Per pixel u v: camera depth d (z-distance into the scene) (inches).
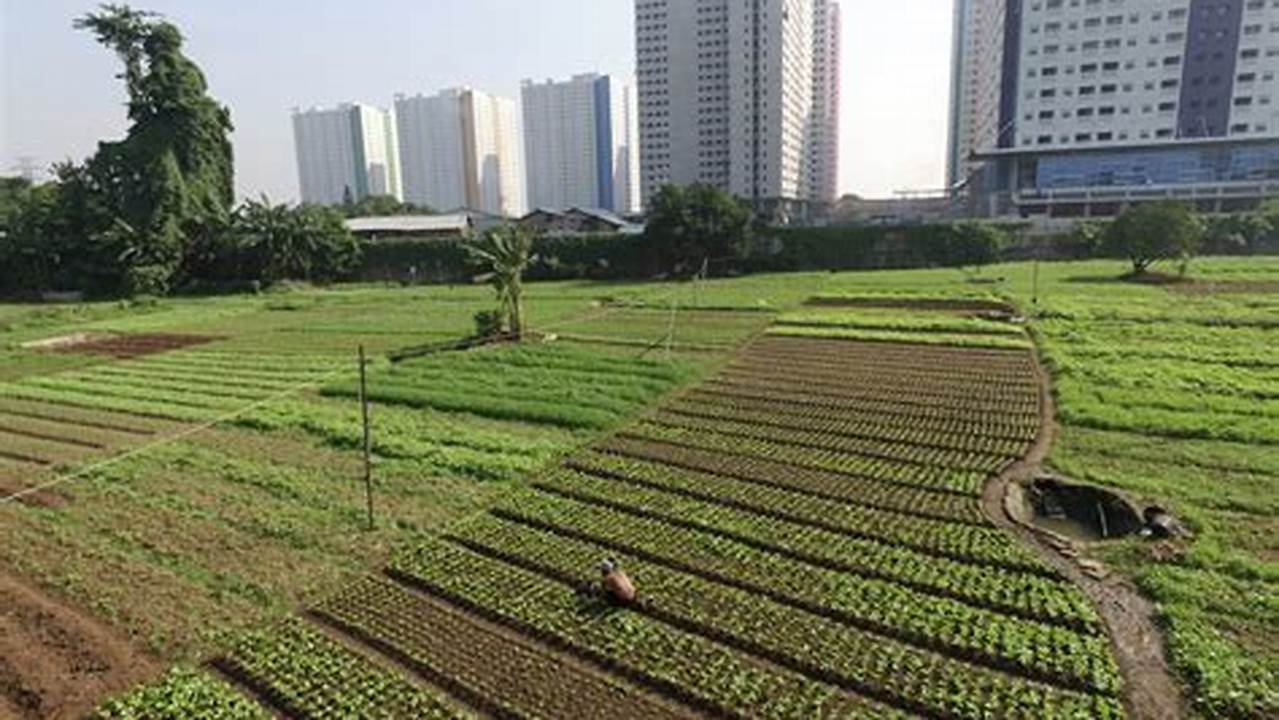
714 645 591.8
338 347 1927.9
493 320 1936.5
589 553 746.8
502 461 995.9
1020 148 4992.6
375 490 921.5
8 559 763.4
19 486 968.3
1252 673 522.6
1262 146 4441.4
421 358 1696.6
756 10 6215.6
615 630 614.5
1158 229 2448.3
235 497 912.9
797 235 3663.9
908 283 2765.7
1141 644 572.7
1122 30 4719.5
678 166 6702.8
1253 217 3230.8
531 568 729.0
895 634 598.5
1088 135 4884.4
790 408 1240.8
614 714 522.0
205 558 757.3
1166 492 836.6
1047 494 877.8
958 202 6220.5
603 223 4530.0
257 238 3417.8
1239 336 1611.7
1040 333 1727.4
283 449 1095.0
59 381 1601.9
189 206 3454.7
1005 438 1053.2
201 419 1274.6
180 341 2092.8
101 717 524.4
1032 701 507.8
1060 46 4859.7
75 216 3351.4
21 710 538.6
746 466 976.3
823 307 2325.3
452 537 790.5
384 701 534.9
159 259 3280.0
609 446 1074.1
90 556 765.3
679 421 1185.4
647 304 2527.1
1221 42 4584.2
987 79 6048.2
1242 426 1019.9
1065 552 716.0
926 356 1596.9
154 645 607.8
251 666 577.0
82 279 3302.2
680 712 523.5
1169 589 628.1
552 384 1408.7
